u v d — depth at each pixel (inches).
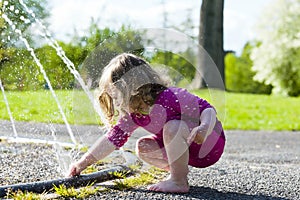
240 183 116.6
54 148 159.8
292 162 175.5
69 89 165.9
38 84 210.7
